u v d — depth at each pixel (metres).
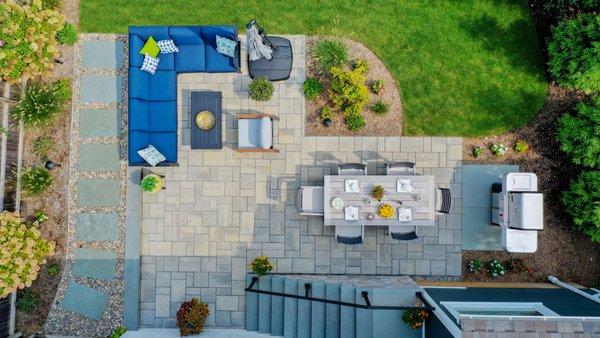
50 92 10.23
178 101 10.51
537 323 7.21
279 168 10.48
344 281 9.78
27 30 9.55
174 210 10.53
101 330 10.43
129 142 9.77
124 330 10.30
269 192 10.49
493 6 10.32
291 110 10.46
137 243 10.37
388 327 8.99
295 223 10.45
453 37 10.36
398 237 9.44
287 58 10.37
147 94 10.15
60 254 10.53
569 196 9.65
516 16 10.30
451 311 8.06
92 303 10.48
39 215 10.45
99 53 10.59
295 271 10.45
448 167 10.33
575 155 9.55
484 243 10.24
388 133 10.39
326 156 10.44
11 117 10.19
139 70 9.92
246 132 9.86
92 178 10.52
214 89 10.51
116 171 10.52
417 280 10.27
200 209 10.53
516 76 10.28
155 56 9.98
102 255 10.50
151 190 9.83
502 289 9.58
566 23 9.42
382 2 10.45
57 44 10.56
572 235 10.20
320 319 9.75
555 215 10.23
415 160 10.36
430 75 10.38
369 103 10.41
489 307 8.52
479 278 10.26
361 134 10.41
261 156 10.49
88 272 10.52
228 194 10.52
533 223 8.98
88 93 10.55
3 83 9.88
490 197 10.25
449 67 10.35
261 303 10.25
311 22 10.48
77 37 10.52
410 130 10.37
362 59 10.42
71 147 10.53
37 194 10.50
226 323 10.45
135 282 10.35
